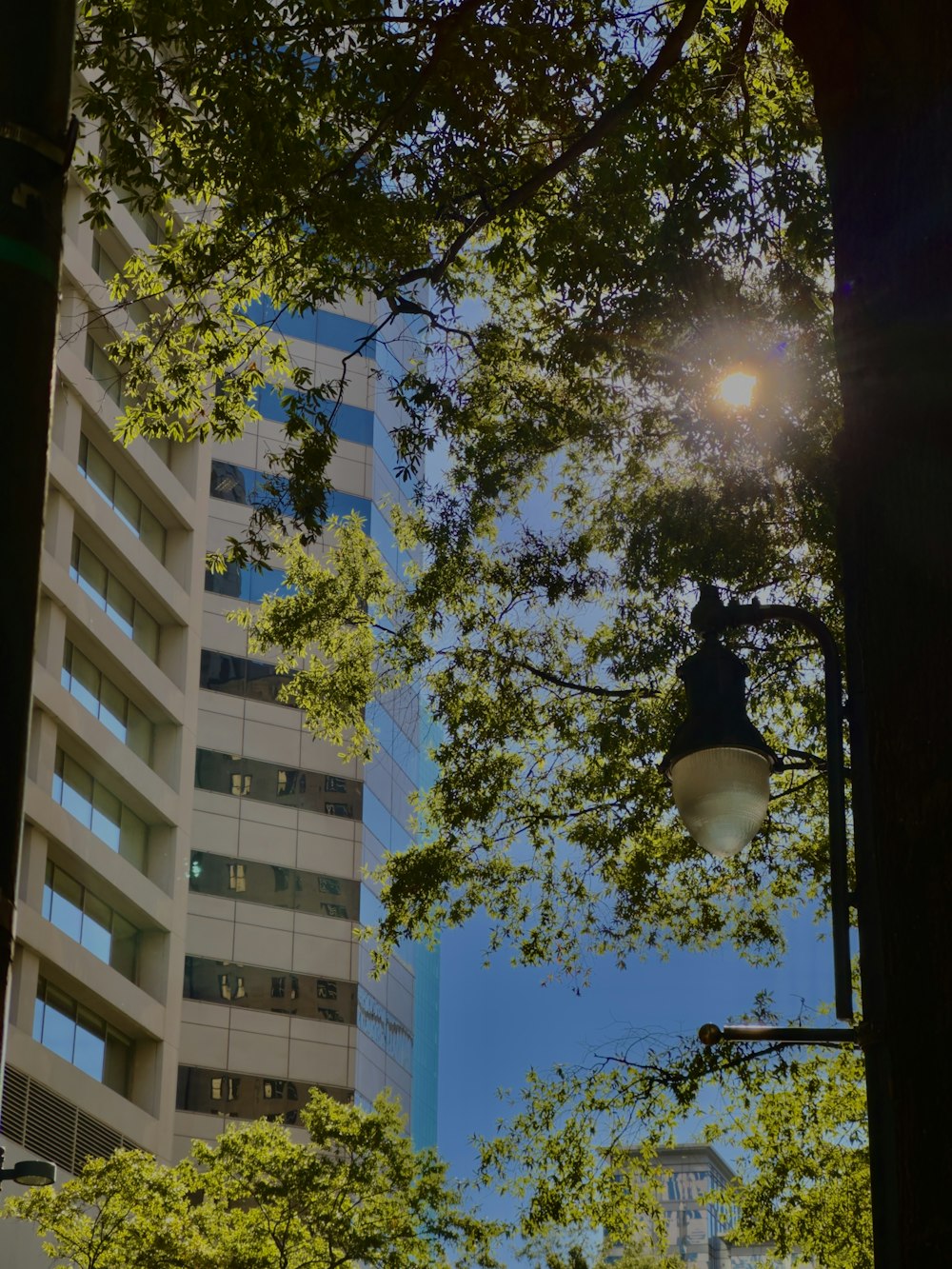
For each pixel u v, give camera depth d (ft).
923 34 15.34
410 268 45.85
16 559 7.78
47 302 8.28
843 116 16.25
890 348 14.98
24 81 8.42
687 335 45.83
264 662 171.73
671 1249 239.91
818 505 48.55
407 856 62.13
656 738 56.44
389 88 38.19
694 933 59.21
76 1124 118.62
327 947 163.84
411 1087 179.42
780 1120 59.98
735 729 20.58
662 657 54.54
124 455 142.31
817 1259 62.59
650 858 58.65
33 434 8.02
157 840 143.02
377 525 181.27
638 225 43.68
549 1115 55.26
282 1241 91.40
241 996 157.48
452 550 59.52
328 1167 94.02
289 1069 156.66
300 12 38.01
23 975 113.80
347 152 42.86
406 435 53.11
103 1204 96.58
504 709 60.03
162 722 147.84
